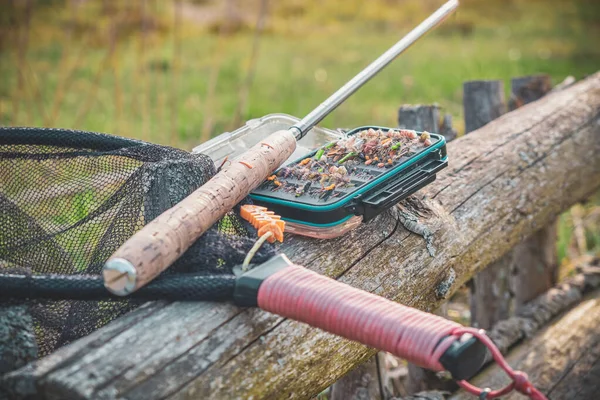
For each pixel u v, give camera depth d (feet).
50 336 5.48
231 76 24.11
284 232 6.10
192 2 34.06
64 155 6.04
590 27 33.09
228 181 5.52
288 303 4.67
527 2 38.27
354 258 6.15
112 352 4.57
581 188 9.84
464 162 8.38
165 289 4.94
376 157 6.31
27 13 14.08
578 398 8.56
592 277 10.73
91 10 29.78
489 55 27.09
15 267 5.45
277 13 35.14
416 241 6.72
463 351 4.12
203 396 4.61
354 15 35.42
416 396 7.66
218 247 5.13
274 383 5.06
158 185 5.64
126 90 21.58
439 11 7.60
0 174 6.09
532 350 9.03
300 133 6.60
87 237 5.87
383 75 24.30
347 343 5.83
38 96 14.23
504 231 8.11
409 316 4.37
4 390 4.45
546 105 10.33
